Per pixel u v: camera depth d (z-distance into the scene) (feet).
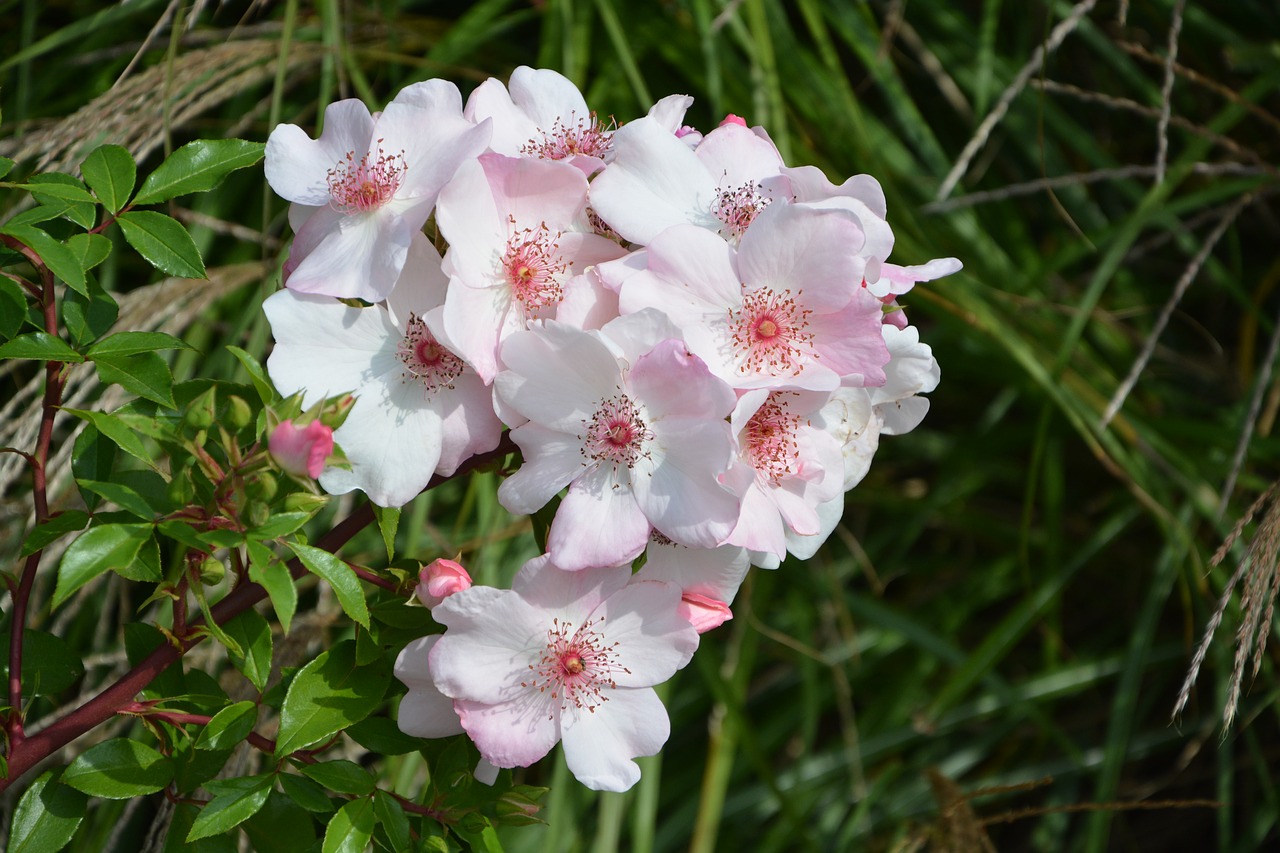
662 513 2.11
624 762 2.16
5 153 2.75
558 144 2.25
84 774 2.13
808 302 2.16
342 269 2.15
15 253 2.20
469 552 2.91
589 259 2.18
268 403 2.09
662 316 2.11
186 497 2.08
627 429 2.12
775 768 3.52
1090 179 2.86
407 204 2.16
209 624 2.10
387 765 2.80
